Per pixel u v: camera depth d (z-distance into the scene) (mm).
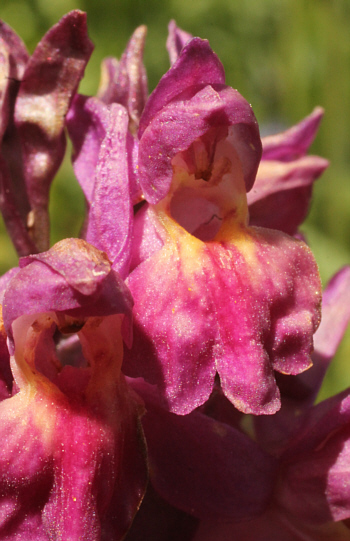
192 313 110
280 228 132
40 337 111
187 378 109
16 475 108
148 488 119
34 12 269
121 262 112
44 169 124
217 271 111
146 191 113
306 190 131
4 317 108
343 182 251
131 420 110
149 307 110
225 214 115
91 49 122
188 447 117
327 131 251
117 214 113
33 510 108
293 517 120
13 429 108
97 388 110
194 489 118
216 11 272
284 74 256
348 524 120
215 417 123
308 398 127
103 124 120
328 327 131
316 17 250
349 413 118
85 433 108
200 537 122
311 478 119
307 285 113
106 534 109
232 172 116
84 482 108
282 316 112
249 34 266
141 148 113
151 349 110
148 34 276
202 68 113
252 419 126
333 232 252
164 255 112
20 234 125
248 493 119
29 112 123
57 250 107
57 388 110
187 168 115
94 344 110
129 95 122
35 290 107
